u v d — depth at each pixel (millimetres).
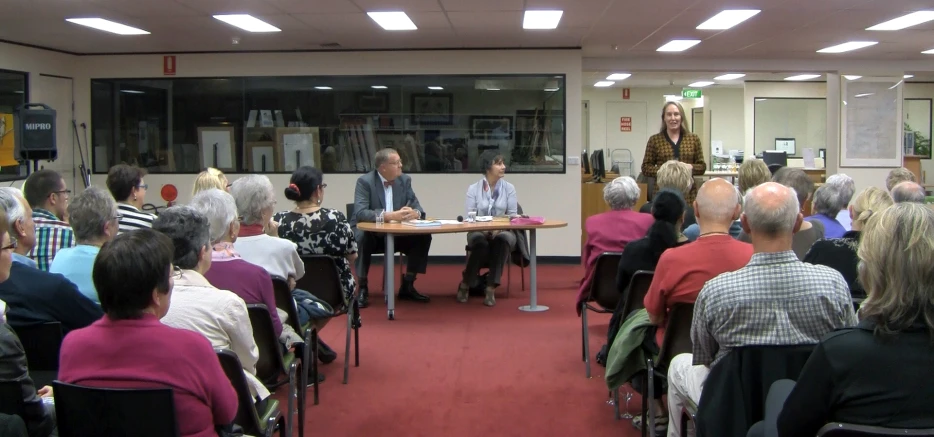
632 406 3803
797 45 8875
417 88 8977
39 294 2400
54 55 8758
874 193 3457
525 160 8969
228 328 2281
